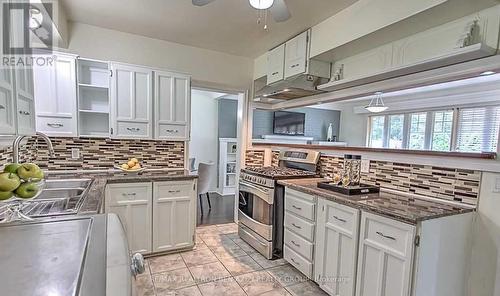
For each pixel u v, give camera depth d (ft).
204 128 19.90
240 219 10.71
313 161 9.75
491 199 5.34
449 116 16.47
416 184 6.64
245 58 11.97
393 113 19.97
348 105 23.36
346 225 6.22
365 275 5.77
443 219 5.13
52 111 8.19
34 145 8.61
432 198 6.29
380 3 6.41
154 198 8.68
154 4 7.50
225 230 11.66
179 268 8.20
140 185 8.44
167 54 10.32
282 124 21.27
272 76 10.50
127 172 9.36
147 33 9.59
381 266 5.41
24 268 2.29
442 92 16.11
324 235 6.87
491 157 5.30
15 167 3.88
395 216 5.09
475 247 5.57
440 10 5.51
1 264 2.35
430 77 6.37
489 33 5.40
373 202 5.97
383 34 6.79
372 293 5.62
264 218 9.11
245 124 12.35
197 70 10.94
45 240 2.86
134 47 9.73
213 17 8.21
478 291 5.54
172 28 9.11
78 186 7.22
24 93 4.90
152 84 9.45
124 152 10.00
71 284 2.06
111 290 1.97
